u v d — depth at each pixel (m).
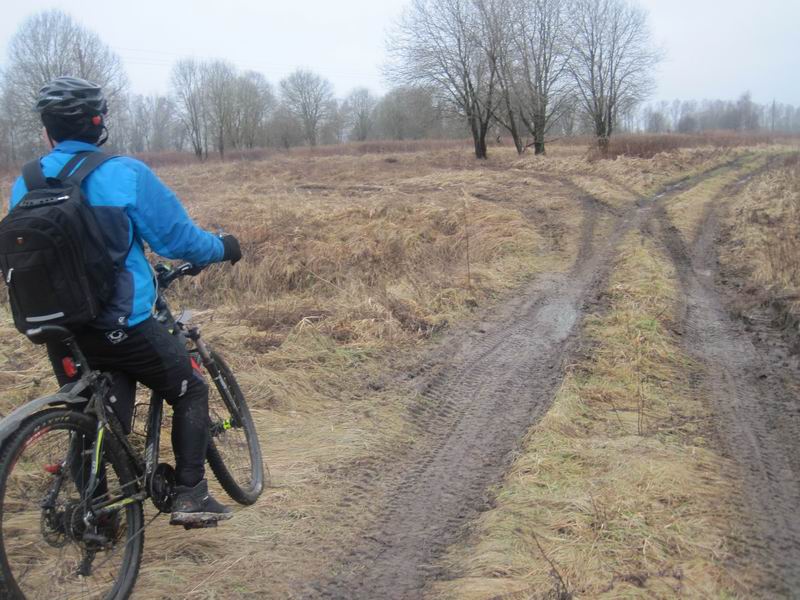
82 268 2.28
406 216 12.20
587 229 12.52
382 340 6.29
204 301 8.85
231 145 55.16
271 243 10.05
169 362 2.68
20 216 2.22
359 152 39.62
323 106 64.81
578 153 28.72
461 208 13.14
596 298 8.22
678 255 10.86
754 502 3.56
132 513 2.69
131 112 66.25
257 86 59.69
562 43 29.94
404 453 4.31
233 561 3.04
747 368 5.86
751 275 9.28
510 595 2.73
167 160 45.25
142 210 2.51
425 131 47.09
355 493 3.75
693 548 3.06
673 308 7.67
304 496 3.65
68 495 2.46
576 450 4.09
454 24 29.02
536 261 10.32
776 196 15.02
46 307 2.24
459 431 4.66
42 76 35.34
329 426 4.57
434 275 8.80
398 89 31.81
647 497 3.46
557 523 3.26
